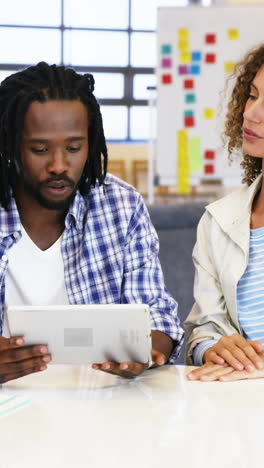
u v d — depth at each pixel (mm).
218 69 4621
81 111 1437
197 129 4641
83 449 983
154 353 1398
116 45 9102
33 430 1066
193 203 2521
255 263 1662
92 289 1604
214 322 1682
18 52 8883
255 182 1717
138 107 9258
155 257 1659
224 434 1052
